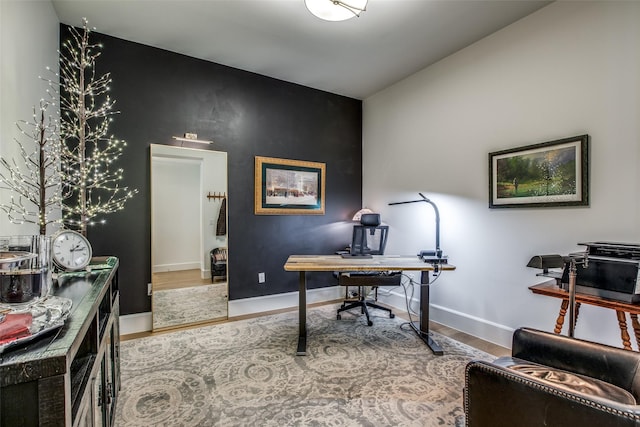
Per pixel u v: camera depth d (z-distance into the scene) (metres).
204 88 3.32
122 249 2.93
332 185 4.20
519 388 1.09
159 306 3.09
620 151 2.04
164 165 3.13
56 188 2.32
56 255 1.53
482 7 2.42
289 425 1.69
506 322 2.69
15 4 1.74
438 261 2.71
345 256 3.12
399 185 3.83
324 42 2.95
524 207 2.55
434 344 2.66
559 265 1.90
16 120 1.75
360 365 2.34
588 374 1.36
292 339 2.82
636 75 1.98
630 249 1.78
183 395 1.96
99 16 2.55
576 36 2.25
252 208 3.62
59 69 2.60
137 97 2.98
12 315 0.83
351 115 4.37
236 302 3.50
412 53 3.14
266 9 2.45
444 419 1.74
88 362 1.16
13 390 0.65
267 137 3.71
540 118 2.46
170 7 2.43
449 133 3.20
